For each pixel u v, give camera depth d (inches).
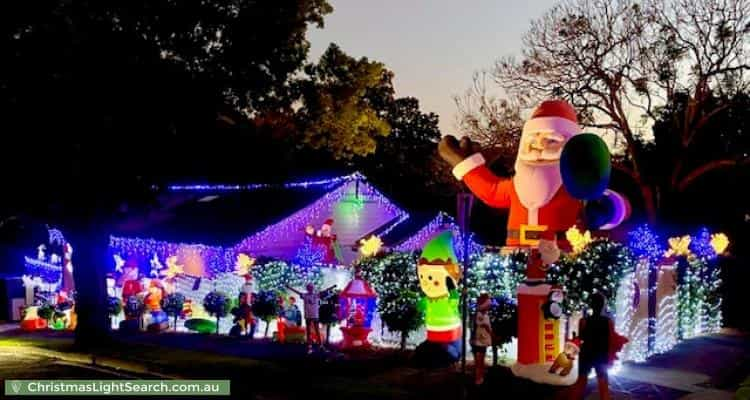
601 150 620.7
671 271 878.4
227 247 1158.3
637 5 1455.5
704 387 654.5
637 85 1465.3
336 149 1237.1
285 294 974.4
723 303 1163.3
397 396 617.9
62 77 842.8
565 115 714.2
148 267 1282.0
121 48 853.2
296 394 648.4
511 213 733.3
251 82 977.5
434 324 722.8
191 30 936.3
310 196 1268.5
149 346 945.5
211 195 1486.2
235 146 997.2
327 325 866.1
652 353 797.2
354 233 1282.0
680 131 1493.6
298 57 1051.9
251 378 714.2
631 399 605.3
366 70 1183.6
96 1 868.0
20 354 965.8
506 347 758.5
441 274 714.8
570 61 1466.5
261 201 1343.5
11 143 852.0
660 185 1520.7
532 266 642.8
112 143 871.1
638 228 836.6
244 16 957.2
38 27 840.9
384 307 794.8
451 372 696.4
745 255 1497.3
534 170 706.2
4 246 1603.1
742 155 1466.5
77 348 947.3
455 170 759.7
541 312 630.5
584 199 642.2
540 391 616.1
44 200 903.7
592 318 559.8
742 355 822.5
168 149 915.4
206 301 1046.4
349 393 634.2
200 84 904.9
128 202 942.4
